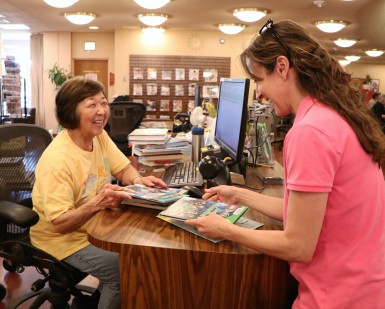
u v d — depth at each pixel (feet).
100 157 5.69
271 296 3.57
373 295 3.12
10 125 6.21
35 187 5.36
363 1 19.25
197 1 20.10
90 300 5.99
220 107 7.50
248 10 21.45
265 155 7.30
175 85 30.53
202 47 30.19
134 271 3.56
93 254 5.06
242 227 3.59
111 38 32.68
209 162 5.26
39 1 20.98
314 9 21.31
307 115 3.09
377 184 3.15
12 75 26.58
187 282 3.54
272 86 3.32
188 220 3.62
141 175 6.44
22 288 8.03
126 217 4.13
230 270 3.50
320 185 2.87
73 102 5.10
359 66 49.06
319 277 3.15
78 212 4.57
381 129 3.29
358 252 3.08
